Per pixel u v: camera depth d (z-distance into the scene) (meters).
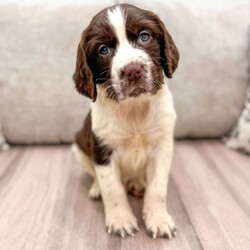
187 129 0.64
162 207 0.41
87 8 0.61
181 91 0.62
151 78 0.37
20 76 0.62
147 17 0.38
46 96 0.62
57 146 0.66
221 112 0.63
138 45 0.37
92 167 0.48
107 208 0.42
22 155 0.62
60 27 0.61
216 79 0.62
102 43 0.37
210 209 0.44
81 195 0.48
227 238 0.38
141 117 0.41
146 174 0.46
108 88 0.38
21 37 0.61
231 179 0.50
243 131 0.58
